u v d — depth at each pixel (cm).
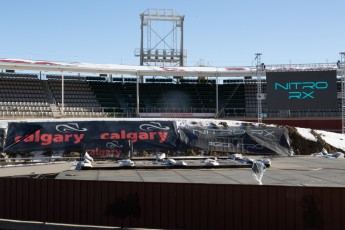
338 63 4419
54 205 1366
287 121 5425
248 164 2641
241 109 5781
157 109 5666
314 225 1203
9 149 3272
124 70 5338
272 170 2491
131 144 3186
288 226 1217
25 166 2819
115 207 1324
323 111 5416
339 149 3900
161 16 6706
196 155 3478
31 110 5028
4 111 4841
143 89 6012
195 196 1274
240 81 6309
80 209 1347
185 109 5706
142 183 1308
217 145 3581
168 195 1291
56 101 5372
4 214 1409
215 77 6134
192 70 5588
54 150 3309
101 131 3541
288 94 4322
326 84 4253
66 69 5075
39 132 3434
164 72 5494
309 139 3866
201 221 1270
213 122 3881
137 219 1309
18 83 5412
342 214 1188
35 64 4919
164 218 1293
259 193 1237
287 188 1220
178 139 3581
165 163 2667
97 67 5250
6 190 1407
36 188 1382
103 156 3191
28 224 1368
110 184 1328
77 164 2673
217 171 2434
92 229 1324
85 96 5619
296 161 3075
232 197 1253
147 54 6681
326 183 1972
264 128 3816
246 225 1243
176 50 6750
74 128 3525
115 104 5659
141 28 6675
